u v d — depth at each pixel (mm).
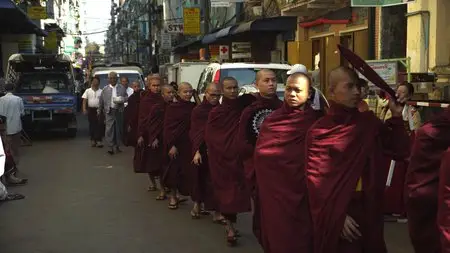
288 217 4281
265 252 4562
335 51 16281
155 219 7754
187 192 8125
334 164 3836
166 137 8047
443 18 10859
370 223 3916
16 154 11180
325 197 3826
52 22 49250
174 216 7918
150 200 8977
